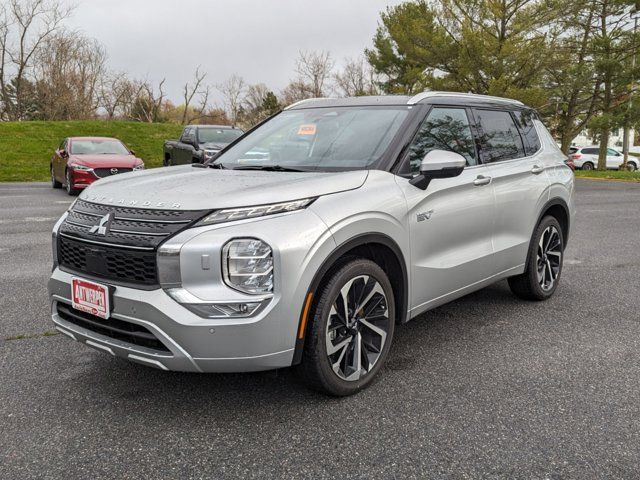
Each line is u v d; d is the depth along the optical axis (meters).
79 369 3.68
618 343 4.20
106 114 55.50
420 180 3.61
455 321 4.70
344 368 3.25
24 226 9.78
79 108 51.25
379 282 3.36
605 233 9.41
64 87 50.16
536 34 26.92
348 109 4.26
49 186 18.19
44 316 4.77
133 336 2.92
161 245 2.79
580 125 32.34
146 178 3.53
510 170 4.59
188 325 2.72
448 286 3.99
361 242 3.17
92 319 3.09
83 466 2.61
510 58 26.17
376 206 3.28
